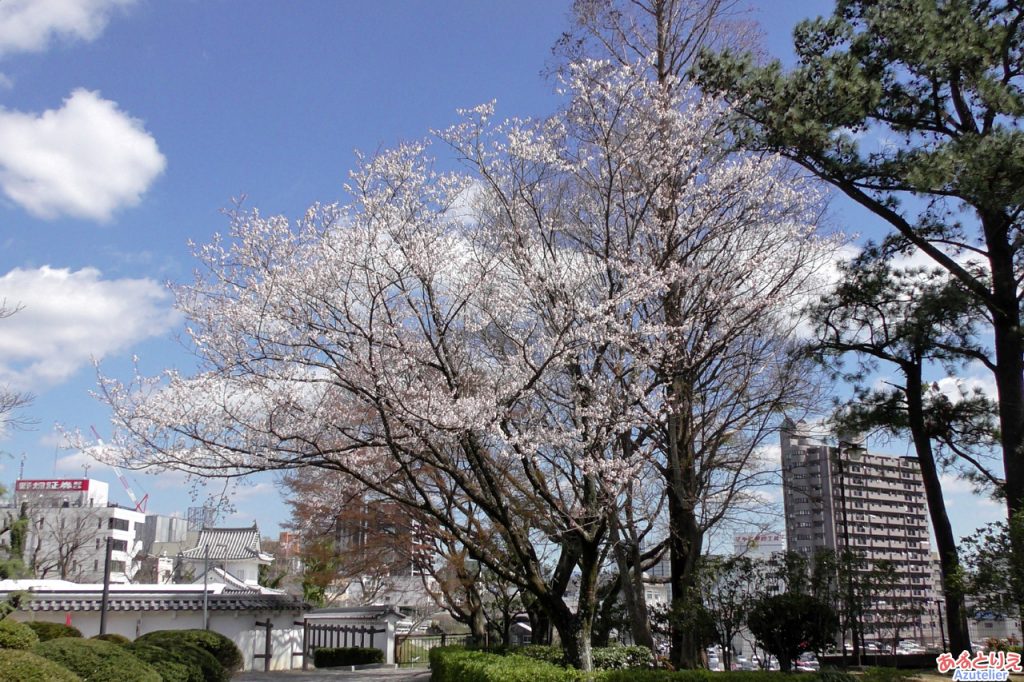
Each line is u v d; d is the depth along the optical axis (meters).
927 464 13.69
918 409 13.79
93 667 9.38
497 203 11.68
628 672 9.05
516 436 9.93
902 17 11.25
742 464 14.19
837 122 11.29
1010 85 11.19
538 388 11.12
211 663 12.48
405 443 10.40
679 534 12.75
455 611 21.11
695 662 12.07
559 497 11.15
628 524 12.07
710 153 12.20
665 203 12.00
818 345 14.00
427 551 18.70
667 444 12.91
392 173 10.10
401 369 9.95
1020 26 11.50
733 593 12.14
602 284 11.61
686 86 12.47
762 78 11.66
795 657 11.30
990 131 10.71
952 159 10.24
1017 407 11.99
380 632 24.72
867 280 13.45
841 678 9.24
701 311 12.20
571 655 10.19
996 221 12.07
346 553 18.72
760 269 12.70
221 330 9.59
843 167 11.52
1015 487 11.71
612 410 10.53
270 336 9.66
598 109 11.90
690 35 13.11
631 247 11.80
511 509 11.81
